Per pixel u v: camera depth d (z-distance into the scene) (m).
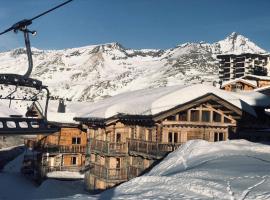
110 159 35.53
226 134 34.28
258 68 127.44
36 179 45.06
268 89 56.47
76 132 46.47
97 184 37.09
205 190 15.55
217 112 33.94
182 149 25.31
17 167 53.97
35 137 51.34
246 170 17.95
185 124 32.50
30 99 8.04
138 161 33.62
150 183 18.16
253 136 35.59
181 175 18.69
